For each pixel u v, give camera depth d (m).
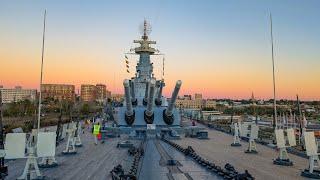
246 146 21.70
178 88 25.97
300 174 11.96
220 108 126.06
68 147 17.83
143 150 17.98
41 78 18.66
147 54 36.28
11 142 10.70
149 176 11.35
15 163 14.59
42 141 11.39
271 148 20.50
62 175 11.81
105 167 13.52
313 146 11.75
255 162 14.95
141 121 29.00
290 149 18.56
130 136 26.67
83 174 11.99
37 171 11.12
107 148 20.44
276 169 13.09
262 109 102.75
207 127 39.09
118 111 29.81
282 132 14.67
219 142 24.28
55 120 48.53
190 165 13.74
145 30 36.53
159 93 32.00
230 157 16.61
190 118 55.53
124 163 14.59
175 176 11.33
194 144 22.88
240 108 119.75
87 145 22.09
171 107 27.94
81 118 58.06
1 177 11.23
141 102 32.25
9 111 62.88
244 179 9.75
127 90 26.55
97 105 116.81
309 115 81.88
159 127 28.59
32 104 71.69
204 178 10.96
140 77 35.56
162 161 14.88
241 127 24.72
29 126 32.38
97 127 22.95
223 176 11.07
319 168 12.01
